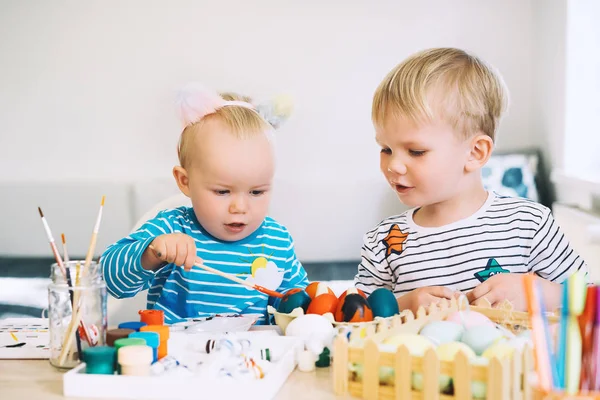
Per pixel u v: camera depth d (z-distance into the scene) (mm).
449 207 1254
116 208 3668
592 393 583
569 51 3117
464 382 653
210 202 1160
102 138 3842
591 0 3096
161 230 1231
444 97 1123
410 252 1267
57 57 3830
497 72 1239
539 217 1235
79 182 3680
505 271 1219
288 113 1274
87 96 3834
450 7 3676
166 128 3812
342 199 3588
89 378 714
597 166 3131
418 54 1189
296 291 1000
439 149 1136
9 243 3697
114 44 3807
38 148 3871
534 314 609
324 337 814
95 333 820
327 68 3738
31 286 2914
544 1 3439
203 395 690
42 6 3809
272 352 807
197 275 1240
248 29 3766
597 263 2365
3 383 764
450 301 909
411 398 679
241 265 1260
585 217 2535
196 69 3797
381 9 3705
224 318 1030
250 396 683
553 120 3312
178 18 3783
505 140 3686
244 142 1134
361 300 904
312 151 3768
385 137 1162
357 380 727
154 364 752
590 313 596
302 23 3740
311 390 735
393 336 762
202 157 1143
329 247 3604
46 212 3686
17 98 3861
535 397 632
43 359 866
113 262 1106
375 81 3730
